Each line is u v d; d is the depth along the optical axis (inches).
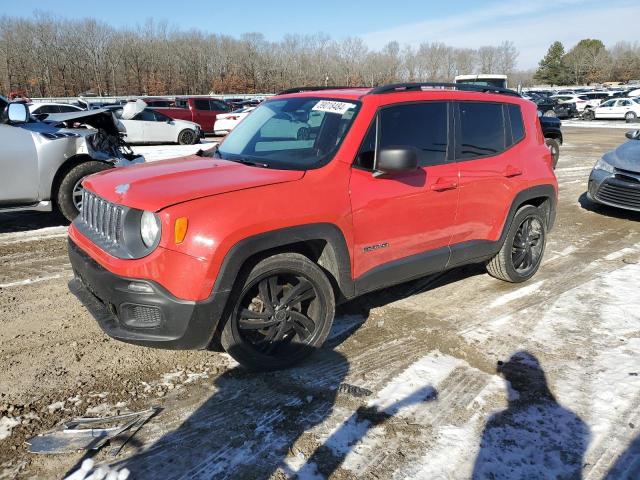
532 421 116.0
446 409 120.0
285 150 145.6
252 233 117.5
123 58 2630.4
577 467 103.0
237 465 102.3
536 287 193.2
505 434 111.7
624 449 107.6
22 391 124.3
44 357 139.9
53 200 259.4
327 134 141.5
